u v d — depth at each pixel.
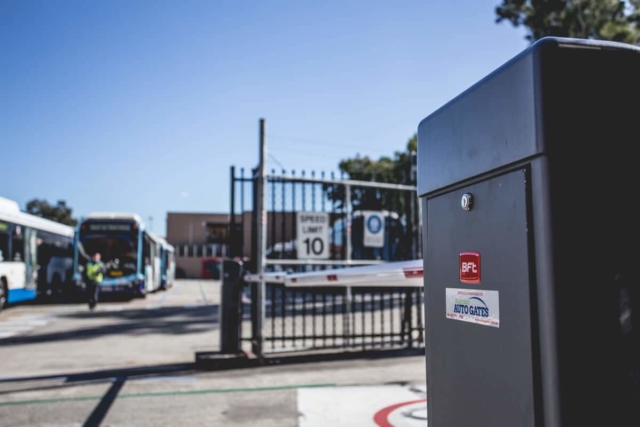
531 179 1.50
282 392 5.99
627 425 1.42
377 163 30.08
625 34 18.69
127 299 24.00
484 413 1.69
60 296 25.94
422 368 7.17
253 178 7.91
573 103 1.46
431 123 2.08
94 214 22.53
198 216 66.56
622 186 1.47
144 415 5.23
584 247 1.43
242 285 7.80
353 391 6.00
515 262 1.55
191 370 7.30
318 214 8.05
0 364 8.16
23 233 18.66
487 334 1.68
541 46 1.48
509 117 1.59
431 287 2.05
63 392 6.20
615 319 1.43
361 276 6.00
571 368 1.39
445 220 1.96
